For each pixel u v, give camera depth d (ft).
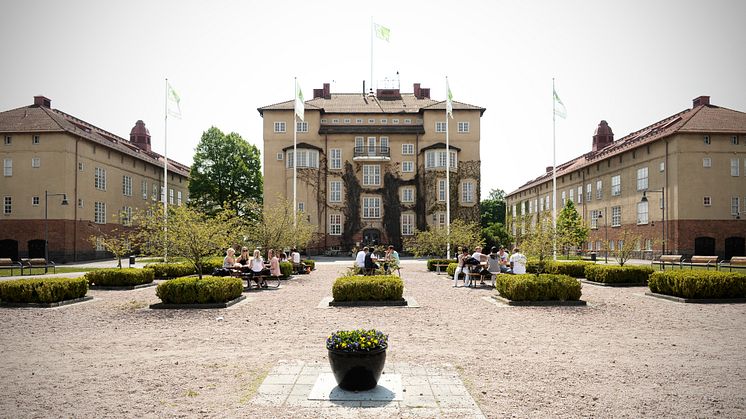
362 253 71.72
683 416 17.80
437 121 181.68
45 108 144.66
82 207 140.05
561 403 19.11
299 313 41.83
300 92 116.88
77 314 41.50
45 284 46.11
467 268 68.08
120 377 22.53
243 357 26.30
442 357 26.27
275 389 20.49
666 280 50.93
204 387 21.01
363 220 179.52
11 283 46.11
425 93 201.67
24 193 133.08
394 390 20.12
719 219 131.85
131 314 41.39
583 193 198.59
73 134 134.72
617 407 18.69
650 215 146.20
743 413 18.08
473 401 19.08
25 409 18.39
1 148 134.10
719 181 132.57
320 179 178.70
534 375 22.91
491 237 177.78
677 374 23.04
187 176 225.15
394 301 46.44
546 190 245.65
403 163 181.68
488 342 30.12
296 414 17.72
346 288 46.70
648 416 17.79
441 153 175.42
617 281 65.00
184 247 52.29
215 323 36.99
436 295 55.47
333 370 20.35
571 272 77.77
